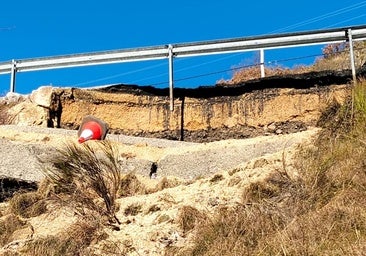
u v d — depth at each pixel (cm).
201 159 823
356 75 1023
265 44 1101
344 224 470
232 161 807
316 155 633
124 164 826
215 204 591
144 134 1155
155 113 1164
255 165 677
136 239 542
